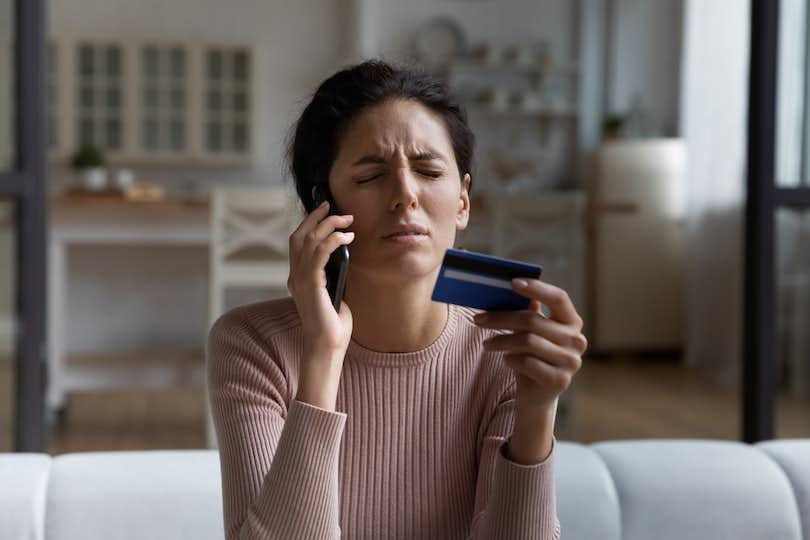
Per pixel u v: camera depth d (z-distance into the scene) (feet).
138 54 18.67
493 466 3.17
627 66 20.12
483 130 20.45
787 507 4.03
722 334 16.44
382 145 3.00
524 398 2.81
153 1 19.20
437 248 3.05
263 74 19.72
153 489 3.76
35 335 6.63
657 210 18.56
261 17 19.65
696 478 4.03
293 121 3.54
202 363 13.26
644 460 4.10
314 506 2.77
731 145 16.14
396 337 3.19
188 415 13.97
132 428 12.99
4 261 6.62
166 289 16.89
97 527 3.68
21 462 3.87
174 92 18.92
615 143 18.58
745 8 15.71
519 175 18.29
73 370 13.07
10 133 6.58
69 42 18.40
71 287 16.61
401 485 3.27
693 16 16.60
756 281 6.71
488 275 2.66
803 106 6.71
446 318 3.28
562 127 20.65
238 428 3.05
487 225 13.07
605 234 18.53
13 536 3.60
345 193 3.03
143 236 12.85
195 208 12.84
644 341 18.66
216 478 3.84
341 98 3.08
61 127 18.44
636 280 18.58
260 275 12.13
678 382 16.26
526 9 20.44
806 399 6.77
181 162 19.01
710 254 16.62
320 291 2.90
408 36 20.16
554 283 12.85
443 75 20.33
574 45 20.53
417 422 3.26
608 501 3.93
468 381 3.33
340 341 2.91
